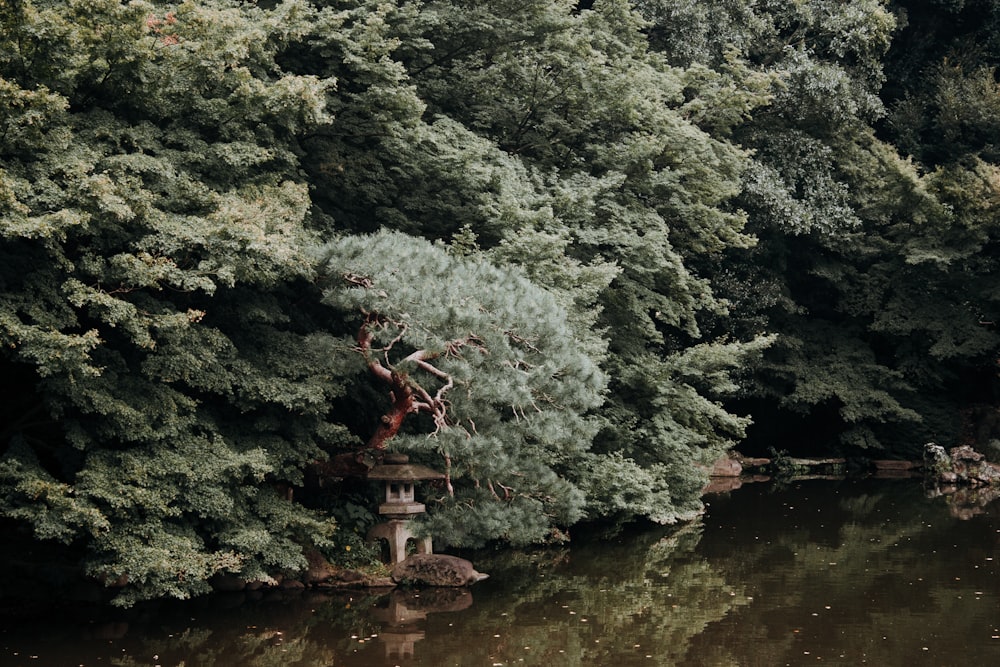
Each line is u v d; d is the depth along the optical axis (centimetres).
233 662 1101
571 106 2048
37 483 1134
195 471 1273
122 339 1338
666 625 1237
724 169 2283
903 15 3406
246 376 1377
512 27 1892
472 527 1382
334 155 1644
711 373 2089
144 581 1176
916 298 3073
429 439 1332
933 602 1334
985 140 3372
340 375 1470
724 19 2833
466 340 1355
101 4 1234
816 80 2834
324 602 1368
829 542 1814
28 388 1420
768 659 1084
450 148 1689
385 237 1365
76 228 1190
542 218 1692
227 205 1283
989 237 3011
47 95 1148
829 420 3241
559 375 1386
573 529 1933
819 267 3031
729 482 2805
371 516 1541
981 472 2742
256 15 1564
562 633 1209
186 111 1414
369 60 1609
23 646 1158
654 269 1922
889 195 3017
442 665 1088
